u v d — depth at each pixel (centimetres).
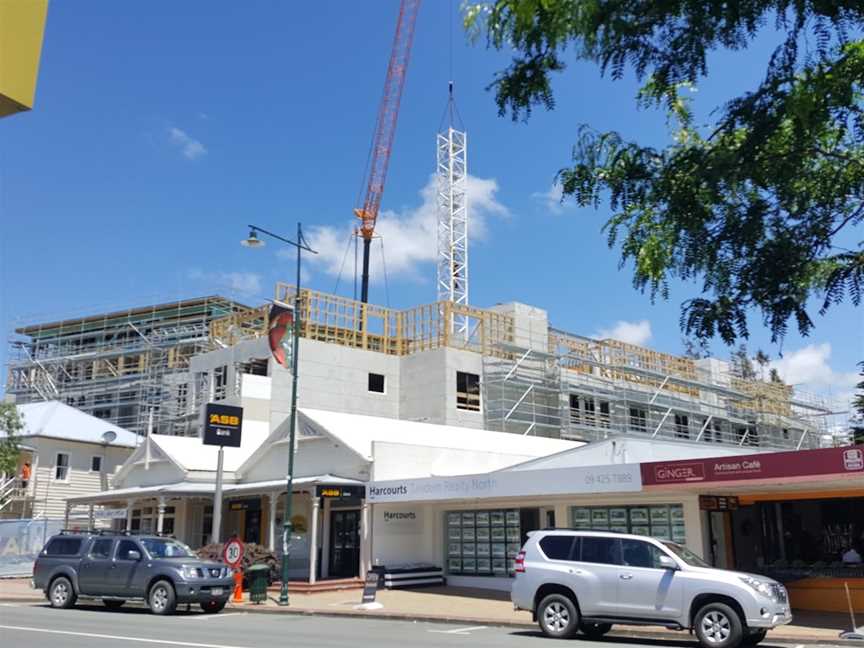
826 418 6512
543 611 1537
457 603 2195
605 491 2088
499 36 609
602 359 5197
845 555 2103
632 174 609
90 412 6600
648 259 592
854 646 1433
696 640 1534
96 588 2044
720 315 582
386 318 4809
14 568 3195
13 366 7388
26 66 362
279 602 2189
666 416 5212
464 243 7081
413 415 4566
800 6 511
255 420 4078
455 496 2405
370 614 1973
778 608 1391
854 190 560
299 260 2495
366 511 2627
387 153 7850
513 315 4981
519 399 4669
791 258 560
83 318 7850
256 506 3117
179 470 3209
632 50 569
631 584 1468
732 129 574
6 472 3800
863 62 517
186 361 6291
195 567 1986
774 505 2320
